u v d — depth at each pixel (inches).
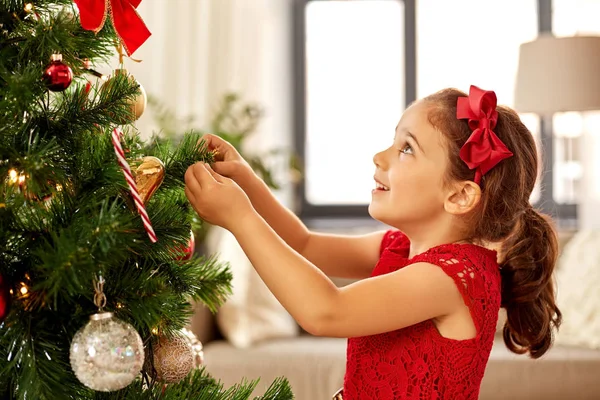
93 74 31.1
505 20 146.6
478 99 38.3
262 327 91.8
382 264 42.2
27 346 24.7
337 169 152.5
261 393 83.4
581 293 92.7
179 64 137.6
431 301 35.9
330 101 152.3
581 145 135.9
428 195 39.3
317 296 32.7
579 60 103.4
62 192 26.9
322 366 84.0
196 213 35.2
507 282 42.8
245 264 93.8
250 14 142.8
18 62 26.5
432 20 148.9
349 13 151.1
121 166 25.6
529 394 81.7
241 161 40.4
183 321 31.4
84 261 22.6
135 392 28.8
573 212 141.0
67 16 27.2
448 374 37.0
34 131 26.9
